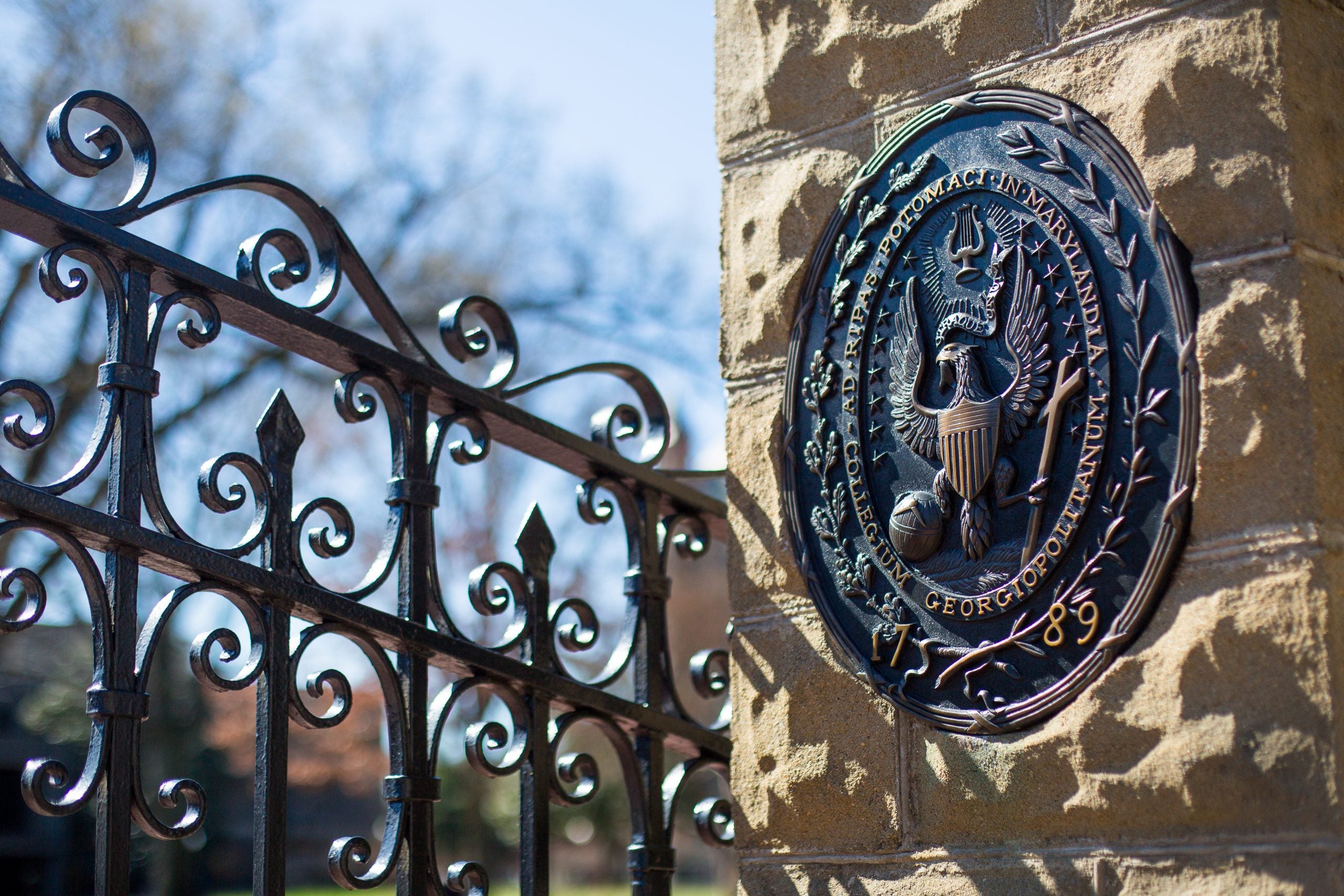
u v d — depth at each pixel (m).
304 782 14.55
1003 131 2.01
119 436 1.84
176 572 1.90
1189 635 1.70
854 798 2.05
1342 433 1.65
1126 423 1.80
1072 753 1.80
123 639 1.79
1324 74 1.76
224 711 13.26
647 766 2.52
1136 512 1.78
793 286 2.29
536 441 2.46
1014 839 1.85
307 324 2.09
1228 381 1.71
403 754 2.11
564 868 24.91
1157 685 1.72
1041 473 1.88
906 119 2.17
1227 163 1.74
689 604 18.73
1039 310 1.92
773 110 2.38
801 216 2.30
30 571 1.75
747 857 2.19
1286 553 1.63
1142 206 1.82
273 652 1.96
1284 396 1.66
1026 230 1.96
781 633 2.21
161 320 1.92
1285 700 1.60
